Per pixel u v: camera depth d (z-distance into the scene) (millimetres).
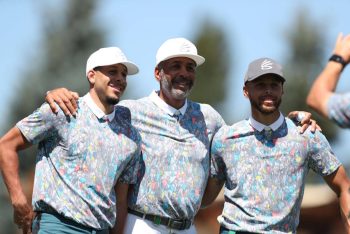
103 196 17938
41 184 18031
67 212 17703
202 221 49469
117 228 18938
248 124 18656
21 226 18297
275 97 18281
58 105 18016
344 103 12328
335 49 12703
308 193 47688
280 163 18422
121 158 18234
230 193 18609
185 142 19016
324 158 18688
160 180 18828
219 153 18844
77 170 17906
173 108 19156
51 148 18125
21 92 83812
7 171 18000
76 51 90688
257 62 18469
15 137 18078
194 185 18859
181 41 19141
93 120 18203
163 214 18797
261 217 18281
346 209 18719
